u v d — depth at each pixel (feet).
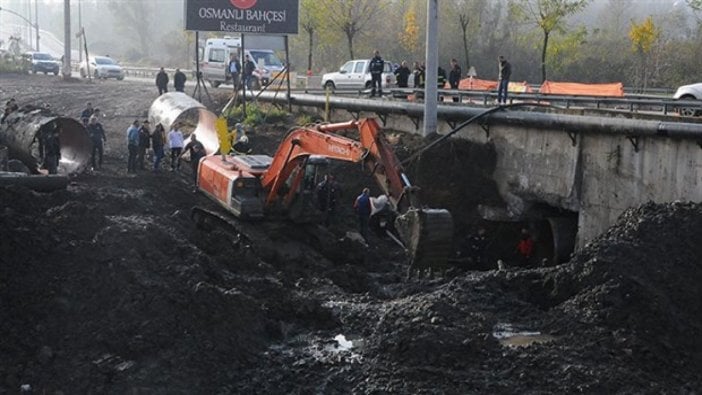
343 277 60.59
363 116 100.58
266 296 51.11
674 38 202.18
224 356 42.63
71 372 39.78
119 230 49.65
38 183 64.23
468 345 43.57
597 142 75.61
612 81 185.16
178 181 83.51
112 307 44.06
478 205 85.40
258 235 66.64
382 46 226.58
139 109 118.62
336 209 79.51
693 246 55.83
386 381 40.98
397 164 54.13
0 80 159.02
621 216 62.03
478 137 87.66
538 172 81.71
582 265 53.16
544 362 42.70
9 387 38.60
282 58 196.44
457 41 215.92
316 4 173.17
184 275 47.24
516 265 83.66
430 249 49.44
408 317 46.85
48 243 48.06
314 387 40.83
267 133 102.12
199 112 96.84
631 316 47.67
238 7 105.19
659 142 70.03
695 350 46.75
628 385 41.27
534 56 215.10
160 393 39.04
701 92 87.97
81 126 80.79
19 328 42.45
